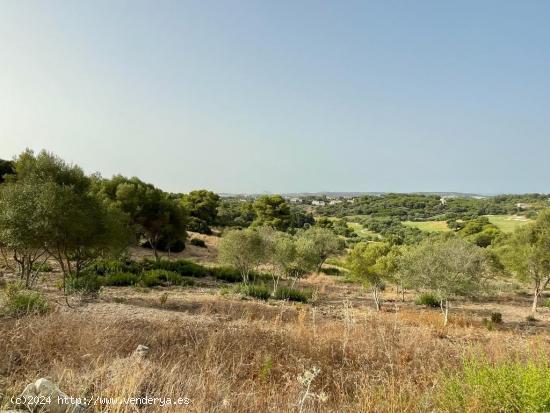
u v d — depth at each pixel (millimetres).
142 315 11594
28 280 17391
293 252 28125
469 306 27078
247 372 6184
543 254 24938
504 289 35812
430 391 5078
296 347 7402
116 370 4680
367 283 23125
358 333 9031
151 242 34531
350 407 4832
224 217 72875
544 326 20250
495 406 4383
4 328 6094
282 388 5438
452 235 62750
